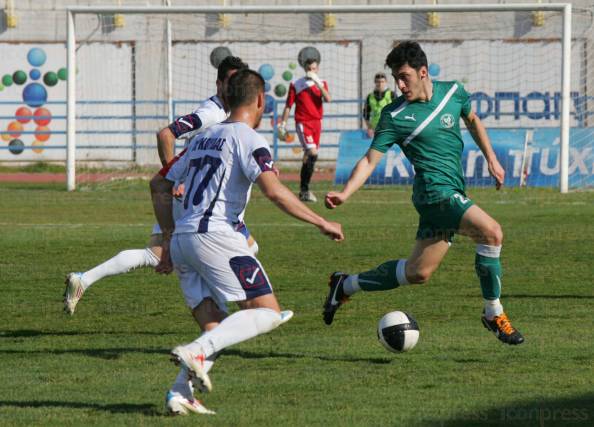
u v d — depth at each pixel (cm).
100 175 6150
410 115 1666
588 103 6250
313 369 1532
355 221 3672
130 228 3481
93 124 6894
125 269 1897
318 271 2573
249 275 1262
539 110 6700
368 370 1523
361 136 5269
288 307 2098
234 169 1270
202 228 1260
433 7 4712
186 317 2016
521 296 2195
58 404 1327
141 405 1321
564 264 2652
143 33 6881
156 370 1540
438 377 1473
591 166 4981
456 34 6756
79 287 1869
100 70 6906
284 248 2995
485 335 1791
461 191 1714
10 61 6900
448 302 2138
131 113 6912
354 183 1634
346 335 1808
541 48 6700
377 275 1764
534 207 4122
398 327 1588
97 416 1262
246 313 1244
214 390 1402
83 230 3425
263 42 6862
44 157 6988
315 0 6806
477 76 6775
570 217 3734
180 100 6706
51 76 6925
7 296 2258
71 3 6862
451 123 1686
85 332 1869
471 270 2580
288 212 1248
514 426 1209
